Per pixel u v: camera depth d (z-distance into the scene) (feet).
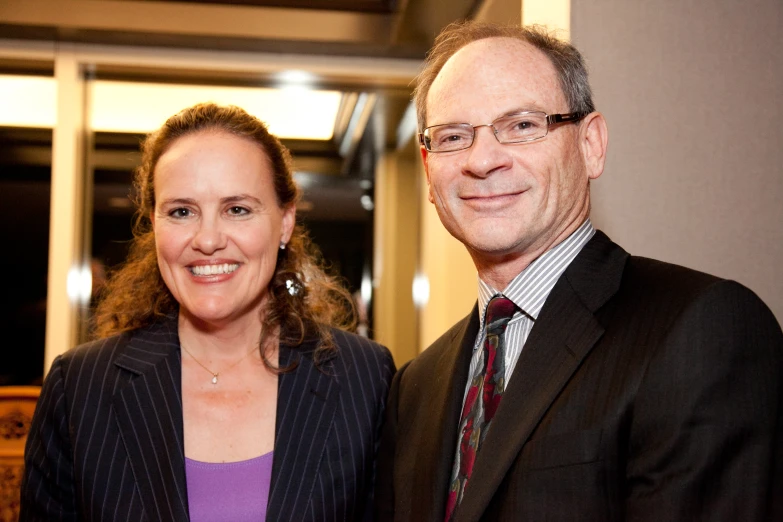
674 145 6.69
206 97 11.62
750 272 6.66
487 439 3.74
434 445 4.31
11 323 10.47
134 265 5.61
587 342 3.66
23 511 4.76
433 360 4.89
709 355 3.17
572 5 6.66
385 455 4.88
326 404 5.02
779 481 3.06
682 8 6.77
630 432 3.29
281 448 4.74
